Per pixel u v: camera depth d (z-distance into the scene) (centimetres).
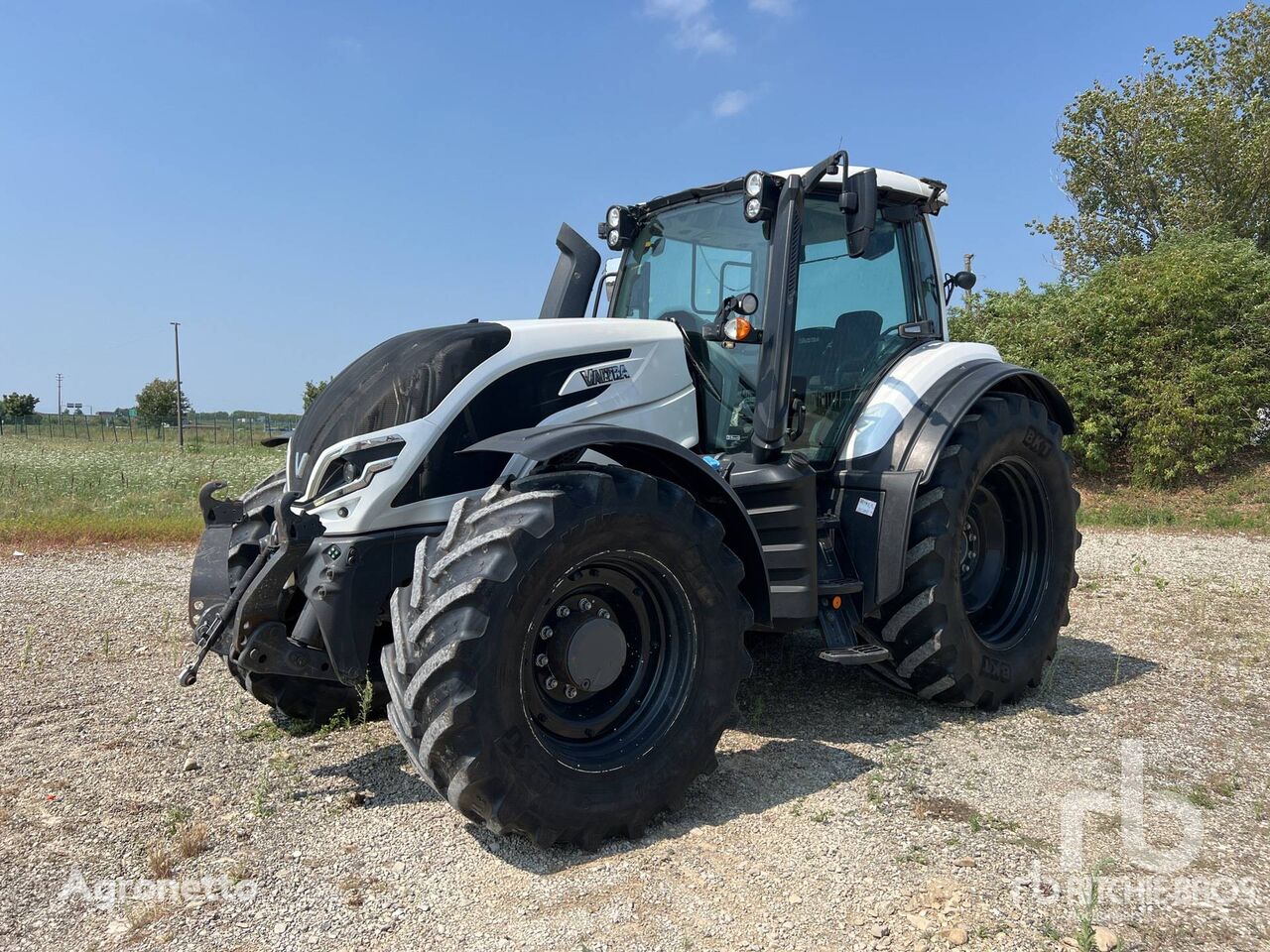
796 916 231
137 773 326
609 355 350
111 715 388
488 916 232
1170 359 1256
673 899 240
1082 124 2152
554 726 278
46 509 1100
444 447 306
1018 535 443
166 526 952
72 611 591
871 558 375
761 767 332
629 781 274
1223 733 367
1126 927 225
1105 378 1291
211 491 383
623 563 287
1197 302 1252
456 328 335
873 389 411
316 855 265
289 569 296
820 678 444
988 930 223
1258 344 1239
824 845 269
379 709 387
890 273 438
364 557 289
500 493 279
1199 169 2039
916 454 380
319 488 305
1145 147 2033
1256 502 1144
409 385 311
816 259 404
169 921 229
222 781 319
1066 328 1350
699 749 289
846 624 365
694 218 416
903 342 435
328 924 229
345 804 299
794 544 346
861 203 347
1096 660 479
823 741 360
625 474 287
